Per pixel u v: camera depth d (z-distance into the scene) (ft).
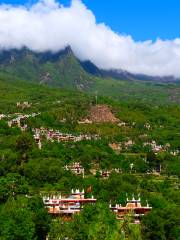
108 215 595.88
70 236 586.86
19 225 590.55
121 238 569.23
